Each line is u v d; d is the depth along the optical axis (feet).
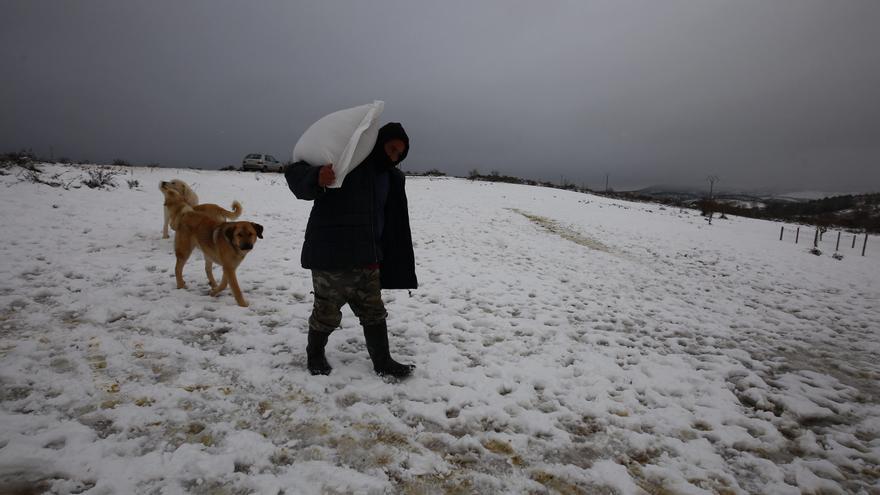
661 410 10.03
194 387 9.00
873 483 8.11
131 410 7.97
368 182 9.36
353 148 8.32
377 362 10.19
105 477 6.29
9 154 36.63
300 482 6.61
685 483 7.52
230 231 13.57
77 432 7.18
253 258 20.43
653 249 38.52
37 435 7.00
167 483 6.32
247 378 9.53
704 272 31.22
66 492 5.99
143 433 7.43
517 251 29.99
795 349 15.89
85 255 18.03
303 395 9.10
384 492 6.61
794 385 12.26
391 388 9.72
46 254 17.53
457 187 73.46
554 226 44.57
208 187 42.63
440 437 8.14
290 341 11.72
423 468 7.23
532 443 8.31
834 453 8.96
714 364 13.14
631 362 12.82
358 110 9.00
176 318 12.62
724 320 18.83
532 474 7.41
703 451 8.56
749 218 91.97
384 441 7.86
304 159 8.87
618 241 40.63
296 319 13.38
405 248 10.44
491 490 6.91
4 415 7.44
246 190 43.98
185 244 14.87
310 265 9.32
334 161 8.47
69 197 27.43
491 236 34.37
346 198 9.20
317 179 8.36
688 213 86.28
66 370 9.18
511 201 60.70
